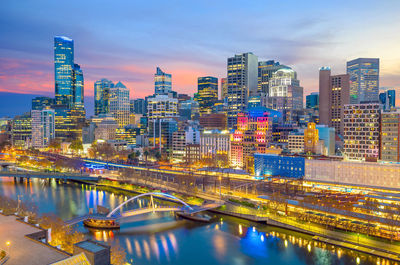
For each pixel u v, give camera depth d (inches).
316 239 6220.5
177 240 6304.1
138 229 6899.6
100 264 3009.4
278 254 5654.5
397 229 5777.6
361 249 5649.6
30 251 3275.1
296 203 7150.6
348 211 6338.6
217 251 5797.2
